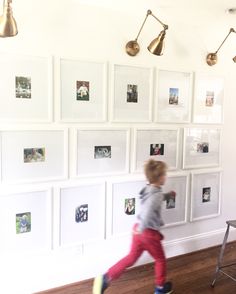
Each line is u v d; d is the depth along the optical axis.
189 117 2.79
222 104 2.99
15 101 2.03
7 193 2.05
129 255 2.13
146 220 2.04
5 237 2.09
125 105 2.45
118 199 2.52
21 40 2.01
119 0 2.12
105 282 2.06
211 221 3.08
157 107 2.61
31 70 2.06
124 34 2.38
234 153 3.15
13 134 2.04
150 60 2.53
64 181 2.27
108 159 2.43
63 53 2.16
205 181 2.98
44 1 2.05
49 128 2.16
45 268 2.26
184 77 2.72
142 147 2.58
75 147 2.28
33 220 2.17
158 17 2.46
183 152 2.81
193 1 2.11
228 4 2.18
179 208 2.84
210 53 2.82
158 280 2.13
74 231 2.34
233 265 2.71
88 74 2.27
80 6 2.18
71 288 2.31
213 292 2.32
